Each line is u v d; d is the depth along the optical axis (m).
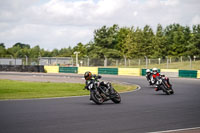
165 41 81.94
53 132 7.25
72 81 29.81
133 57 82.75
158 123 8.50
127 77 37.50
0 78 33.72
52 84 25.38
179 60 45.09
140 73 41.12
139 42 83.00
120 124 8.31
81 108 11.56
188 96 16.64
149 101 14.14
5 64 57.69
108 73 44.53
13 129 7.56
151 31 92.12
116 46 91.00
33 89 20.80
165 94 17.83
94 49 82.69
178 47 82.12
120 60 48.06
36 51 142.12
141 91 19.95
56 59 53.28
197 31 78.81
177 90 20.45
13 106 12.02
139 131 7.41
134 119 9.14
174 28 98.75
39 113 10.20
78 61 51.19
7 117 9.34
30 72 51.12
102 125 8.16
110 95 13.06
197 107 12.02
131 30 90.75
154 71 20.38
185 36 84.00
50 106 12.10
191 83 27.03
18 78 33.91
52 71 50.50
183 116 9.75
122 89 21.84
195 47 73.81
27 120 8.83
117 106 12.23
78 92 19.17
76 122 8.58
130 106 12.24
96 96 12.77
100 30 86.44
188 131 7.40
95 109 11.31
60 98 15.48
